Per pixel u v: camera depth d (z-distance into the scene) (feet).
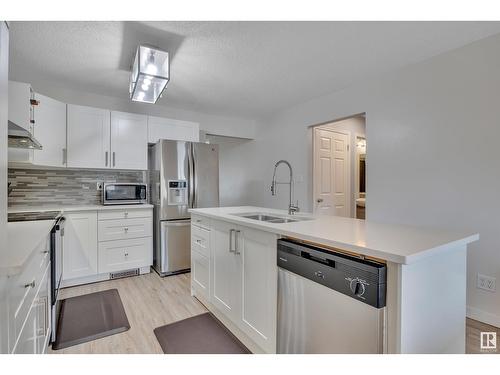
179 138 12.78
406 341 3.42
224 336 6.59
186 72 9.63
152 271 11.60
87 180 11.62
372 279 3.51
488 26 6.84
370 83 10.32
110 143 11.08
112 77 9.93
